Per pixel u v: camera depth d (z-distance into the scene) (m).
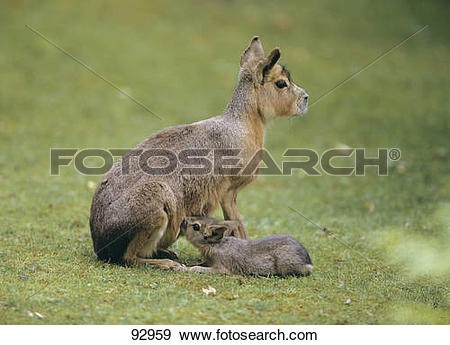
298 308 9.29
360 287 10.43
